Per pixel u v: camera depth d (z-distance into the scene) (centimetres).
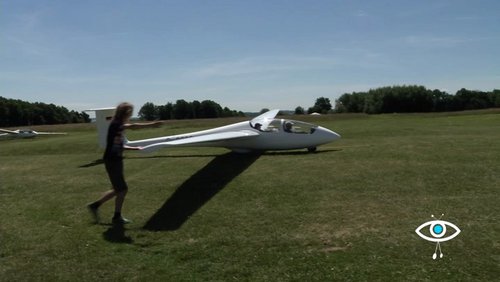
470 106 8475
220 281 429
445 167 905
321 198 709
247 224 593
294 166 998
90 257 493
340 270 442
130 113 587
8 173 1120
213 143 1216
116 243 535
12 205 748
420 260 459
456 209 621
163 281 431
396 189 745
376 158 1066
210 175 932
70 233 577
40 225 620
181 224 602
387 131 2091
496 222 561
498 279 412
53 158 1436
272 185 809
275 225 584
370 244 505
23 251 517
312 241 522
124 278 439
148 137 2239
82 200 762
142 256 494
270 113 1527
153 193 788
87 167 1162
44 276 448
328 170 927
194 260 479
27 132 3281
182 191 795
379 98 8812
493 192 704
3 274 455
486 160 973
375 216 605
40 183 941
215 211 659
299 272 441
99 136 1368
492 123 2681
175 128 3369
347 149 1293
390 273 431
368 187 766
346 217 607
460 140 1441
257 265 461
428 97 8575
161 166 1102
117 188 596
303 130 1266
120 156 591
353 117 4750
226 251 500
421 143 1380
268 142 1267
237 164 1070
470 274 423
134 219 633
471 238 511
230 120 4738
